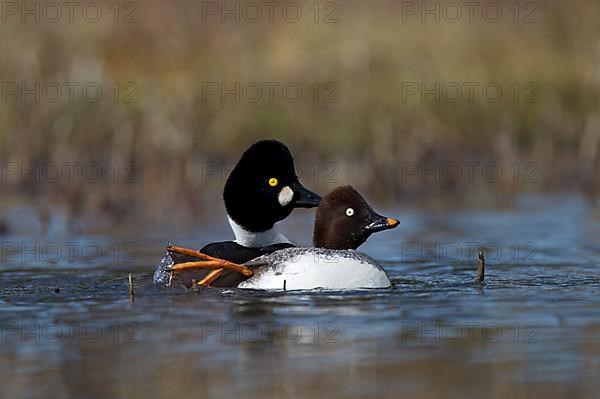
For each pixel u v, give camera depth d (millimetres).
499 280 11211
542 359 7863
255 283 10273
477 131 22500
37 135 21000
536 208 17594
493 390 7133
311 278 10227
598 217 16469
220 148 21438
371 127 21812
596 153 21219
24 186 20250
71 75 21766
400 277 11469
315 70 22719
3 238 14852
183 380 7426
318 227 11289
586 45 24391
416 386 7242
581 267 12250
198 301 9789
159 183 19703
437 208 17766
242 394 7102
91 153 21031
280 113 21891
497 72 23375
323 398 7004
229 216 11203
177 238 14805
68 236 15016
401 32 23672
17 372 7680
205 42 23516
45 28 22859
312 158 21406
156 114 20938
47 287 10867
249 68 22734
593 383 7270
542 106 23094
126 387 7301
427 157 21359
